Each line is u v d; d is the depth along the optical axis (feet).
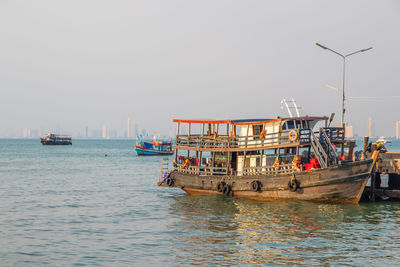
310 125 129.70
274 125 127.65
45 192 158.20
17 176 219.82
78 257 75.56
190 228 95.96
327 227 95.30
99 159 388.98
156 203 131.44
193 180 142.10
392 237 87.10
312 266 70.13
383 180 169.37
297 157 117.91
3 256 76.23
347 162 112.16
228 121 135.85
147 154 452.76
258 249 79.05
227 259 73.61
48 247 81.66
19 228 97.35
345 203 114.73
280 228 94.79
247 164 134.82
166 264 71.46
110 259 74.33
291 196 118.73
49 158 400.47
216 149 136.67
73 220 106.22
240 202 126.93
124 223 102.22
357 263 71.51
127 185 182.39
